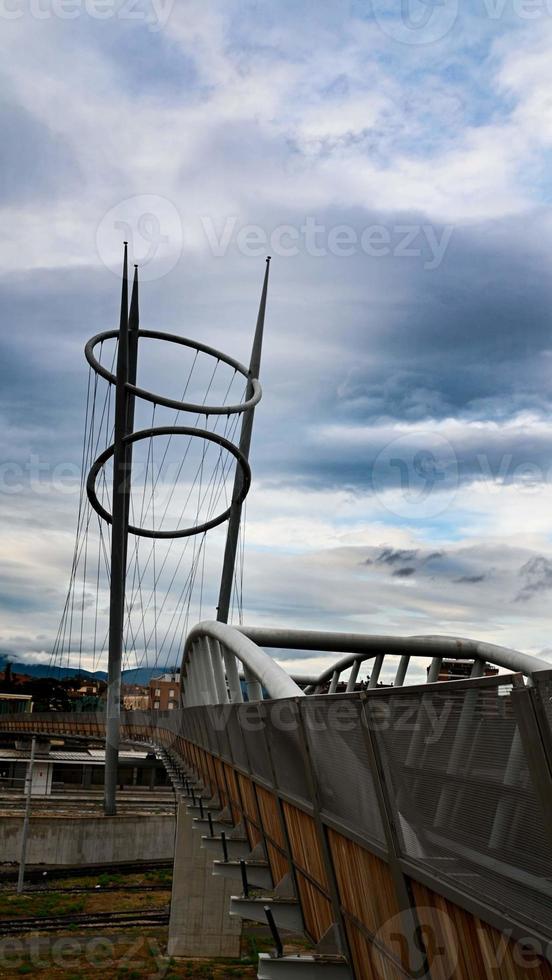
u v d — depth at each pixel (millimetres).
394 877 6324
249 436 91938
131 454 82250
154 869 61562
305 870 10328
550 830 3891
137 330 89312
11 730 112625
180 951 39406
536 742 3922
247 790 15742
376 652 42188
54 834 61469
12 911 46312
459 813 5012
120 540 80875
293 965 8453
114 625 79938
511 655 39250
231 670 24797
